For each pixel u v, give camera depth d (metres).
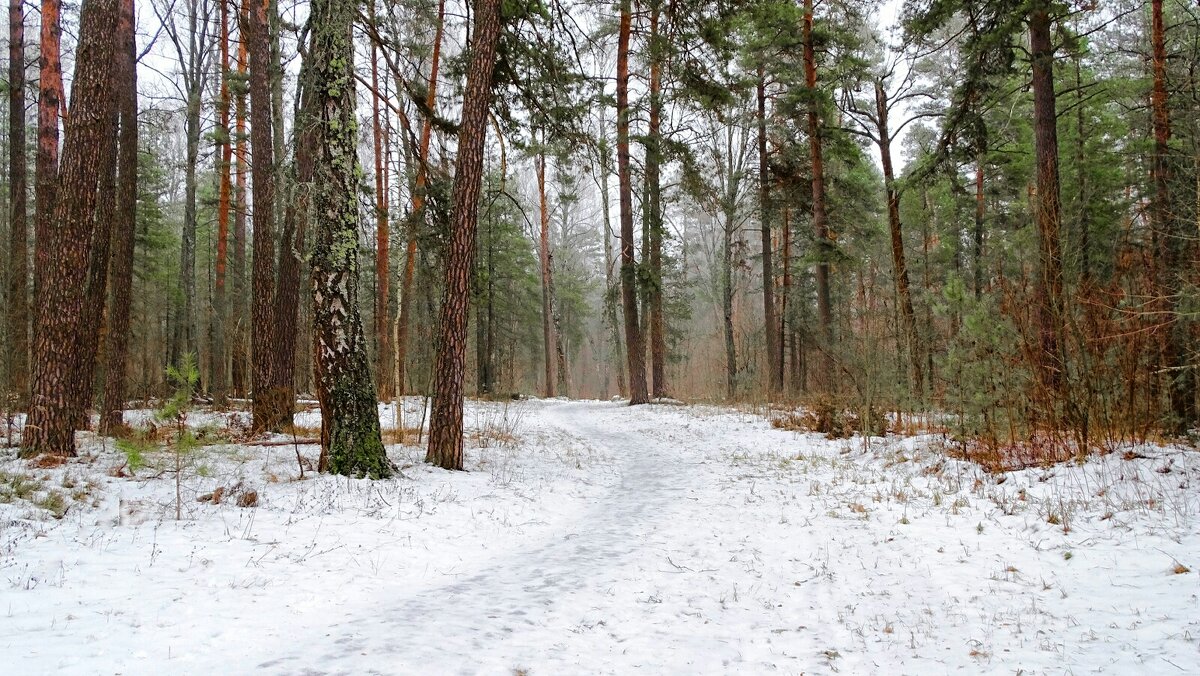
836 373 17.05
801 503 8.59
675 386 41.72
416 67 12.59
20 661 3.32
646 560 6.25
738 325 36.44
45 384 8.66
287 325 13.17
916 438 11.90
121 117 13.42
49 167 12.52
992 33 11.73
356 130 9.13
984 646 3.98
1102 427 8.69
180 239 34.22
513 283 40.31
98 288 12.17
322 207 8.87
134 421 12.95
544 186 35.50
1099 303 8.71
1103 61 20.91
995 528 6.45
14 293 14.84
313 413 17.72
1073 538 5.80
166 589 4.62
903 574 5.53
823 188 21.00
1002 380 9.41
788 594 5.26
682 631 4.46
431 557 6.23
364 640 3.98
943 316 10.79
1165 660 3.47
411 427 15.52
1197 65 14.57
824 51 20.62
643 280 23.88
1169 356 9.72
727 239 28.66
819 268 20.98
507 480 10.03
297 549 5.86
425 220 12.45
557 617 4.62
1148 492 6.68
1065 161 21.06
